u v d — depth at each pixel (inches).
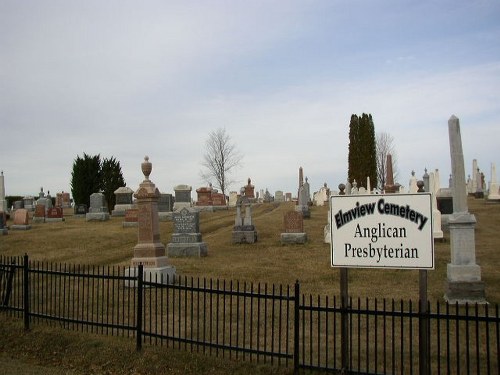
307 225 1211.2
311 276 629.0
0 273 495.5
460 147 498.3
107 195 1957.4
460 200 489.7
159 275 602.5
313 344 381.1
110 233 1135.6
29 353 407.8
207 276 645.3
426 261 284.5
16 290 588.7
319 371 310.0
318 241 953.5
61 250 914.7
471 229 478.3
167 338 371.2
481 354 350.0
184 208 872.3
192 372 341.1
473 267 471.5
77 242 1008.2
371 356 353.7
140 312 381.4
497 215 1210.6
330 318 443.8
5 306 471.5
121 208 1680.6
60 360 389.4
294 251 850.8
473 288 467.8
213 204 1972.2
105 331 427.2
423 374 274.8
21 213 1256.8
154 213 642.8
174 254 843.4
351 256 303.7
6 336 435.5
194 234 854.5
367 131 2149.4
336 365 335.6
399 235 292.2
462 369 325.1
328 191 2100.1
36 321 458.3
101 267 745.6
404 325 419.2
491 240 861.2
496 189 1549.0
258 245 945.5
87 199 1929.1
